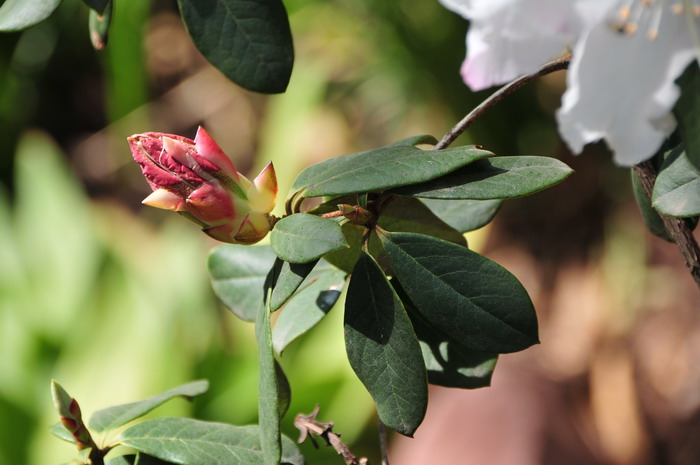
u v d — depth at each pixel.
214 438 0.55
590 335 1.17
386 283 0.53
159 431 0.55
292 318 0.57
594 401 0.99
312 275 0.58
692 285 1.59
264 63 0.51
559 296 1.31
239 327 1.52
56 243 1.62
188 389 0.58
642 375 1.33
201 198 0.53
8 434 1.35
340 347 1.40
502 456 0.79
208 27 0.51
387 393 0.52
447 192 0.52
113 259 1.58
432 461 0.82
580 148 0.49
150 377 1.40
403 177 0.52
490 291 0.53
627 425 1.02
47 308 1.52
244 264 0.60
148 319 1.47
